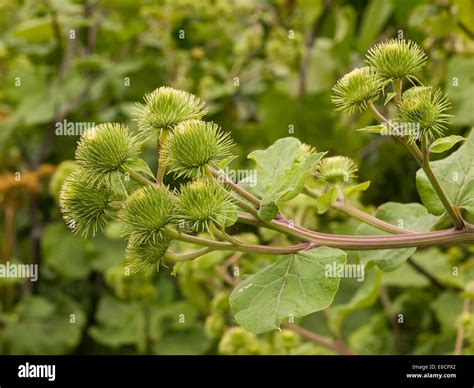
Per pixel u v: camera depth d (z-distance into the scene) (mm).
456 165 2207
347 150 5492
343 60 5824
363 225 2477
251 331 1832
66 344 5340
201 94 6012
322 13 5918
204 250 1970
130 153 2041
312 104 5605
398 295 5109
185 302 5324
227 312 4254
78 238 5699
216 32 6523
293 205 3520
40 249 5895
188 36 6539
